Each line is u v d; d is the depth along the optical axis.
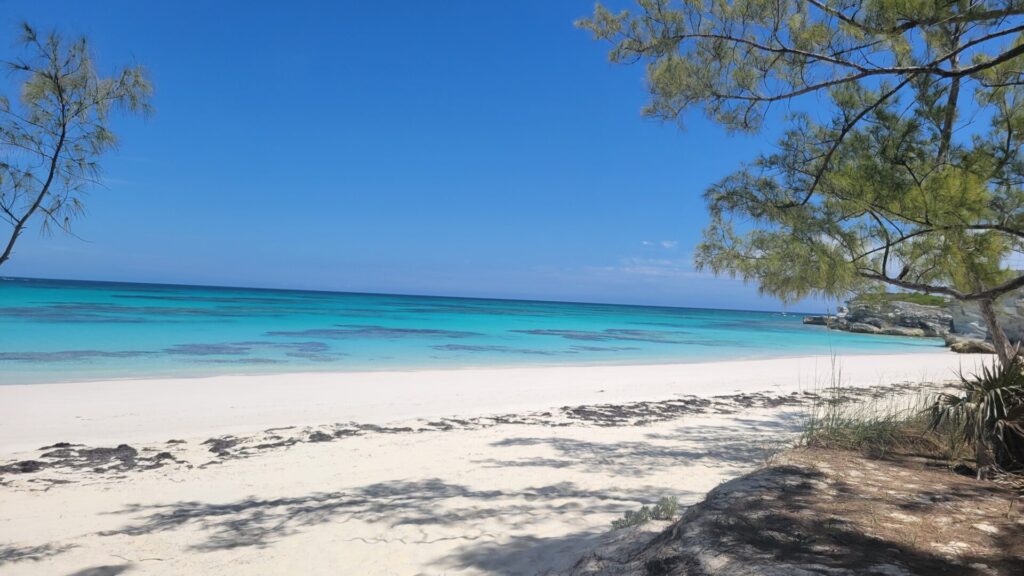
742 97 6.45
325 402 13.20
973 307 8.49
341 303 88.69
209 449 9.02
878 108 6.65
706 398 15.14
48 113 4.40
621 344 34.34
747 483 4.32
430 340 31.72
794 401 14.74
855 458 5.61
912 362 27.06
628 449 9.20
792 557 2.91
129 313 42.00
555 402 14.33
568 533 5.24
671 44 6.12
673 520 4.78
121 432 10.11
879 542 3.20
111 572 4.65
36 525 5.81
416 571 4.52
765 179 7.30
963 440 6.14
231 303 68.00
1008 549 3.16
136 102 4.59
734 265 7.62
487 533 5.32
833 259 6.78
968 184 5.96
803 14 6.01
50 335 25.59
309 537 5.35
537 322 57.75
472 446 9.33
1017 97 6.52
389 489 6.96
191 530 5.61
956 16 4.72
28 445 9.16
